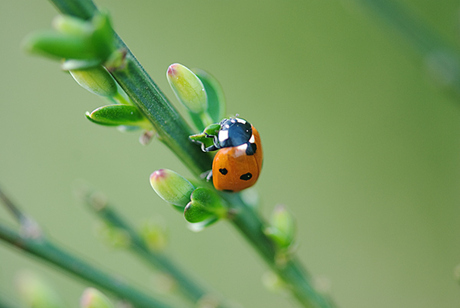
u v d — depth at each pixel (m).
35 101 0.32
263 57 0.32
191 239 0.31
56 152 0.32
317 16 0.31
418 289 0.28
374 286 0.29
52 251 0.17
